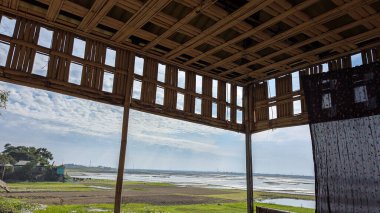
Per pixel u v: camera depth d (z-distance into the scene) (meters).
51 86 5.01
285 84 7.09
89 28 5.24
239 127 7.74
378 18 4.66
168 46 5.87
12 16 4.86
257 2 4.38
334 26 5.01
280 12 4.61
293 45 5.69
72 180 52.34
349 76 5.43
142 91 6.09
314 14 4.69
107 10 4.67
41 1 4.52
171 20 4.93
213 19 4.89
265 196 29.89
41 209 13.85
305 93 6.11
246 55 6.18
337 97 5.54
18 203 14.20
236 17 4.78
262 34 5.33
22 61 4.80
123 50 6.00
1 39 4.69
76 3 4.58
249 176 7.40
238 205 18.61
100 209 14.92
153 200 21.73
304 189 47.31
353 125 5.20
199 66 6.85
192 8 4.59
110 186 39.22
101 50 5.71
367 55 5.58
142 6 4.55
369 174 4.81
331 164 5.39
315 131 5.77
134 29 5.23
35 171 49.69
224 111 7.53
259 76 7.40
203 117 7.03
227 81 7.77
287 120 6.84
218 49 5.93
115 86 5.75
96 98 5.48
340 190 5.16
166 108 6.40
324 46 5.66
